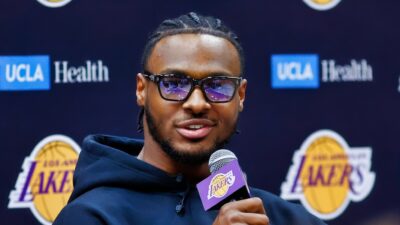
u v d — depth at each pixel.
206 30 5.00
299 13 9.00
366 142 9.10
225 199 4.46
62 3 8.70
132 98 8.75
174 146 4.88
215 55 4.90
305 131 9.02
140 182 5.06
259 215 4.25
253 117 8.95
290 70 8.99
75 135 8.70
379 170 9.12
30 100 8.68
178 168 5.11
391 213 9.11
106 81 8.73
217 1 8.87
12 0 8.65
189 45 4.91
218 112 4.88
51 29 8.70
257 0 8.92
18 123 8.67
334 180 9.08
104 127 8.72
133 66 8.75
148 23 8.75
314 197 9.04
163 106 4.88
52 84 8.70
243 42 8.92
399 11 9.13
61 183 8.72
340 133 9.07
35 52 8.68
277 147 8.98
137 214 4.91
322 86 9.04
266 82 8.96
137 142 5.64
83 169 5.23
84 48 8.71
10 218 8.67
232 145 8.92
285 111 8.99
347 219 9.09
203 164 5.05
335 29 9.04
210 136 4.89
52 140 8.70
